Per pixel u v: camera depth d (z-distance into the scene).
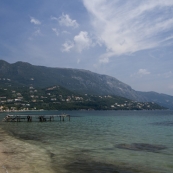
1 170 14.85
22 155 19.89
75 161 18.47
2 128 49.66
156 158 19.89
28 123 68.50
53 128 51.25
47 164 17.12
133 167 16.92
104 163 18.00
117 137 34.47
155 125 61.81
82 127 54.62
